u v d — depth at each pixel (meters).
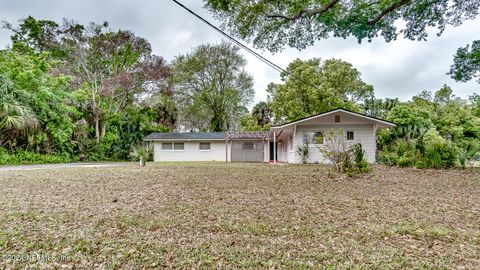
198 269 2.38
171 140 21.56
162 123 28.05
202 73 28.69
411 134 17.89
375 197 5.42
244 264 2.46
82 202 4.83
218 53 28.47
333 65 23.48
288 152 18.34
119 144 21.62
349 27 7.55
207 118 30.95
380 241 3.07
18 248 2.77
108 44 21.28
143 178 7.95
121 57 22.27
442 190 6.24
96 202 4.84
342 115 15.07
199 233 3.29
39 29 20.05
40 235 3.15
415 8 7.11
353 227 3.55
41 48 20.50
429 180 7.85
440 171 10.26
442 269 2.38
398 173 9.57
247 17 7.22
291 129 16.33
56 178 7.77
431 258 2.63
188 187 6.41
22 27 20.00
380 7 6.90
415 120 18.28
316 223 3.71
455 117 21.12
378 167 11.95
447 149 11.67
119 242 2.97
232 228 3.47
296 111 22.05
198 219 3.85
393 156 13.22
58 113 16.66
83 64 21.27
